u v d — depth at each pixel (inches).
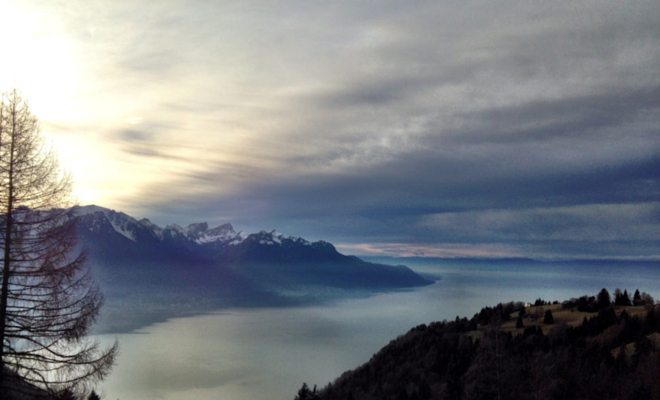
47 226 995.9
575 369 2399.1
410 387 2972.4
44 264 976.9
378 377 3425.2
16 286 958.4
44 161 994.1
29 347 978.7
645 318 3090.6
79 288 1028.5
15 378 951.6
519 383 2377.0
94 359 1027.9
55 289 984.9
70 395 976.3
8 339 965.8
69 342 1007.0
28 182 965.8
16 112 966.4
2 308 945.5
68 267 1004.6
